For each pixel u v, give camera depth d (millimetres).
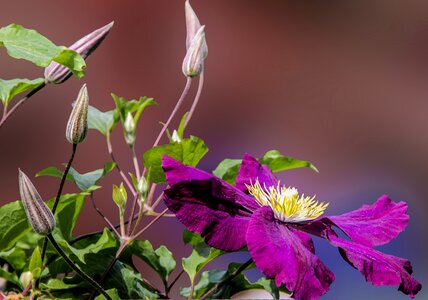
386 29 2615
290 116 2729
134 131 1198
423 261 2449
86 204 2461
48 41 1092
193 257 1134
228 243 1069
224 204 1085
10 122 2535
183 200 1069
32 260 1067
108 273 1118
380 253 1088
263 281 1146
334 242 1085
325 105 2674
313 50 2670
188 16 1230
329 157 2723
